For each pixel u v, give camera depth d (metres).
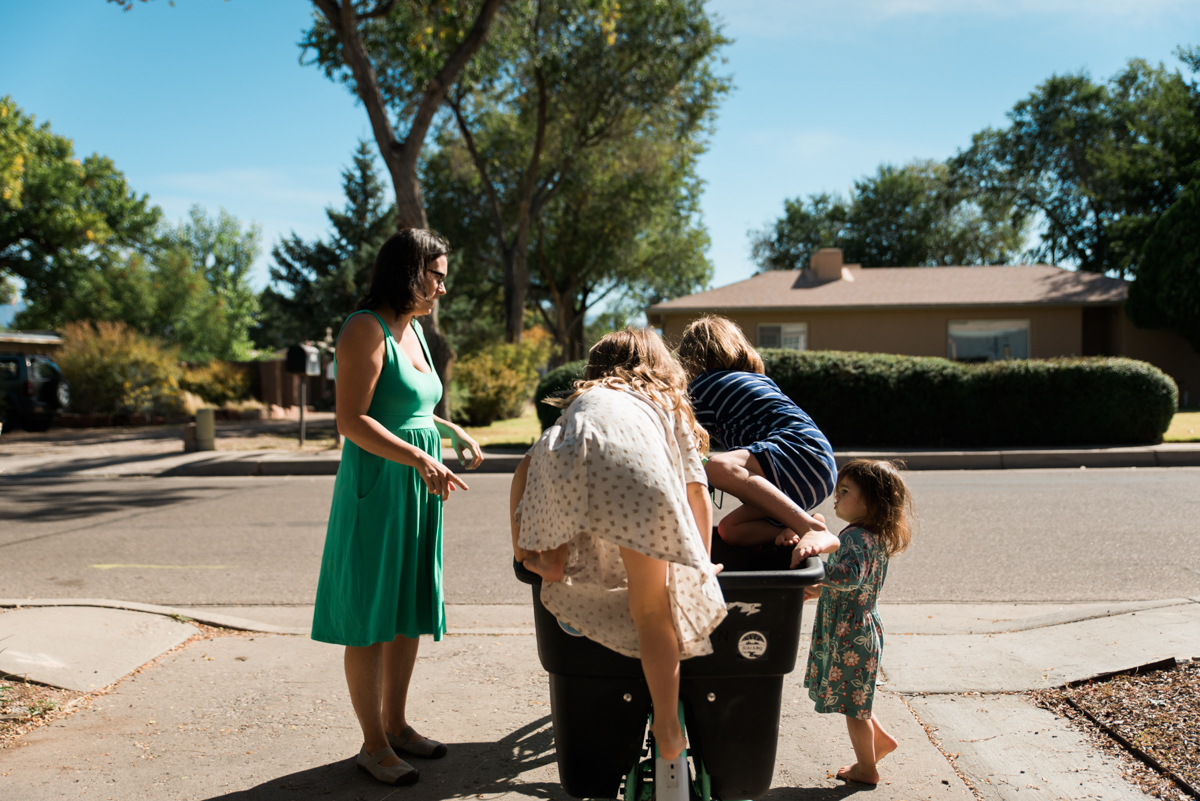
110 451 14.38
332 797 2.77
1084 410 12.38
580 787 2.17
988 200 42.34
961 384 12.68
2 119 30.50
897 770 2.92
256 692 3.71
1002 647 4.07
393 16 19.20
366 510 2.85
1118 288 22.23
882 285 23.78
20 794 2.77
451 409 16.58
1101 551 6.15
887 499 2.81
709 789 2.12
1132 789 2.73
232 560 6.42
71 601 4.88
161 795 2.77
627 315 48.94
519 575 2.06
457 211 34.62
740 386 2.68
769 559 2.50
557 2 23.06
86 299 36.56
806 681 2.99
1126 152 30.31
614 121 26.72
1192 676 3.53
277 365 26.58
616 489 1.81
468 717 3.45
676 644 1.94
